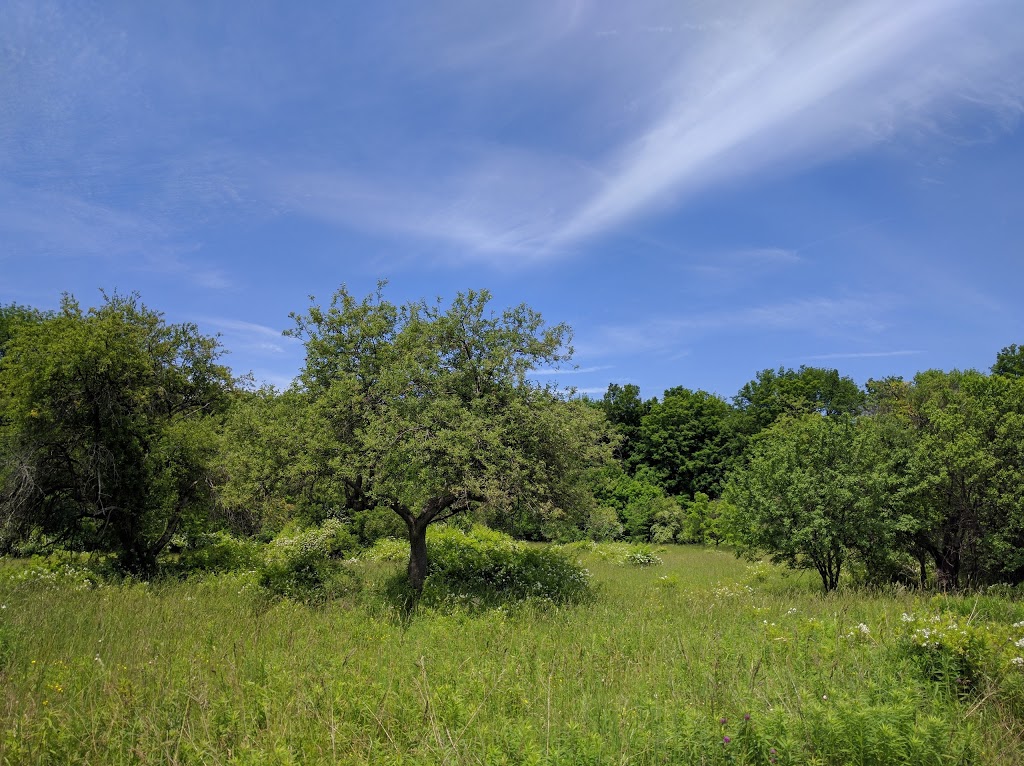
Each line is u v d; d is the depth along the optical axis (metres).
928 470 16.08
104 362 16.42
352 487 13.93
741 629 8.87
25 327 17.56
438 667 7.11
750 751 4.50
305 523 14.57
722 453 57.28
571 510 13.90
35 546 18.88
